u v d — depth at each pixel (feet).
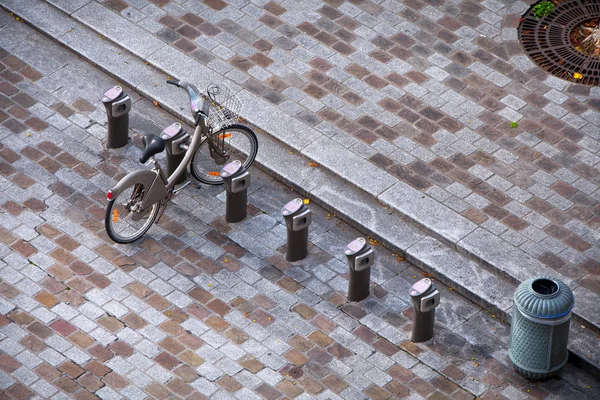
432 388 81.20
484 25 107.86
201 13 109.19
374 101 100.99
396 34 107.14
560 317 77.15
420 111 100.07
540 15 108.58
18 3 110.42
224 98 100.63
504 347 83.82
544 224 90.58
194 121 93.09
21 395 79.61
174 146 92.17
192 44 106.11
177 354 82.84
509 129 98.48
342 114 99.76
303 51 105.50
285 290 87.71
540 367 79.92
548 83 102.58
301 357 83.05
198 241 91.25
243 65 104.12
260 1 110.52
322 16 108.88
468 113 99.86
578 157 96.12
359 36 106.93
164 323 85.05
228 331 84.58
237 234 91.86
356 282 85.61
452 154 96.32
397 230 90.89
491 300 85.71
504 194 92.99
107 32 107.04
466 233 89.71
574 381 81.66
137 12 109.19
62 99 102.63
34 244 90.43
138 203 89.61
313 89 101.96
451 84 102.47
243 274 88.84
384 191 93.09
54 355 82.43
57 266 88.84
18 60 106.01
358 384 81.35
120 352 82.84
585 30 107.34
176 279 88.28
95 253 89.92
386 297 87.35
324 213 93.56
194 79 102.58
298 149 96.53
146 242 90.99
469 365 82.69
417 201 92.27
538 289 79.10
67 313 85.40
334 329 84.99
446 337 84.48
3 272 88.12
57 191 94.73
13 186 94.94
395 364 82.74
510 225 90.48
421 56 105.09
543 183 93.97
